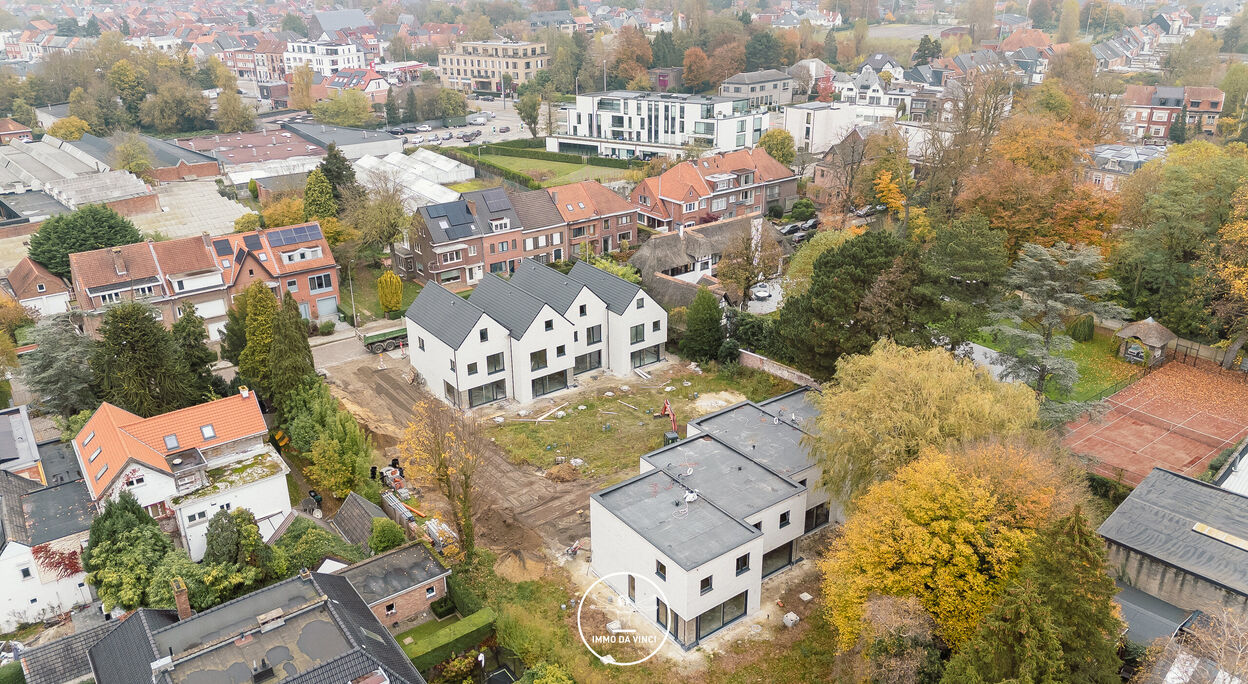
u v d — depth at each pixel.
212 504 49.88
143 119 186.62
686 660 42.84
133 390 58.41
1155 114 152.88
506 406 69.25
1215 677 34.09
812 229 113.25
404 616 45.59
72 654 40.53
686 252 93.25
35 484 52.78
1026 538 36.56
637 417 66.88
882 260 60.75
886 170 111.81
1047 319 57.00
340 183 107.12
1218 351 69.62
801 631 44.66
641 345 74.62
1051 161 83.25
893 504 40.34
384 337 79.44
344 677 34.19
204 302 81.50
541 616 45.88
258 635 36.50
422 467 49.25
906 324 60.16
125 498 45.84
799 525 49.22
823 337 60.84
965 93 105.12
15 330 79.44
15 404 70.69
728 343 74.50
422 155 143.50
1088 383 67.62
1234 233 64.94
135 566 43.25
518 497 56.78
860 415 46.62
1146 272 71.12
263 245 84.00
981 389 47.69
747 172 117.69
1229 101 153.00
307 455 56.62
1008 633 32.41
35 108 199.25
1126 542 43.28
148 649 36.22
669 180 112.62
